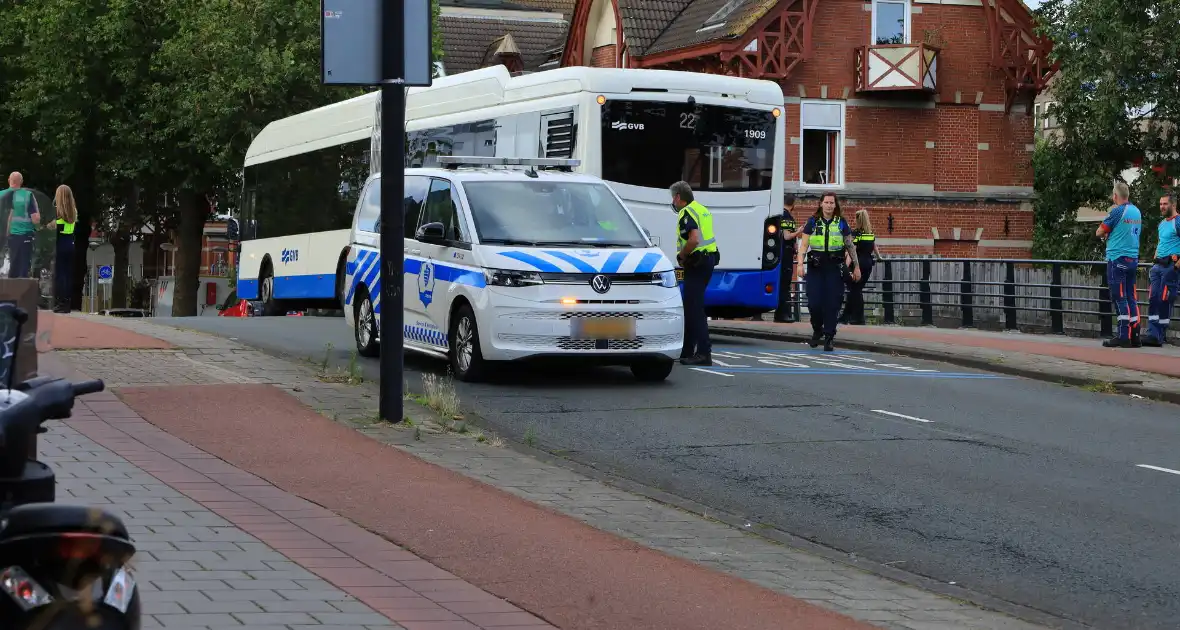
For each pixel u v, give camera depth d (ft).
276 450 33.42
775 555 26.58
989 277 84.89
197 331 62.75
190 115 140.97
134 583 12.34
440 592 21.83
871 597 23.70
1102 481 34.09
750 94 64.75
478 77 69.72
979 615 22.79
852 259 65.87
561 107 63.00
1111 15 126.82
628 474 33.94
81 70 150.30
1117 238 66.90
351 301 56.03
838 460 35.91
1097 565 26.37
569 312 46.39
